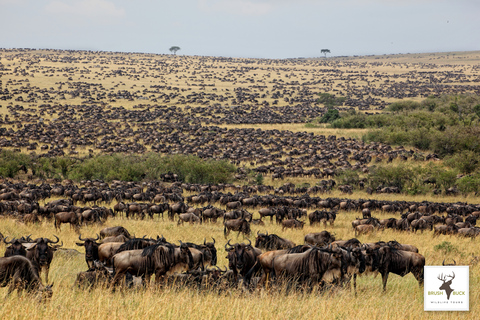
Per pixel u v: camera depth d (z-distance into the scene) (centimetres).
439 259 5988
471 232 8575
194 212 9300
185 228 8231
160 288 3756
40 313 2805
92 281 3753
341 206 11700
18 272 3341
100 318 2769
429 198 15400
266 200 11562
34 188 13038
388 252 4450
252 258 4369
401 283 4762
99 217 8138
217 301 3269
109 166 18075
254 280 4191
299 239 7356
